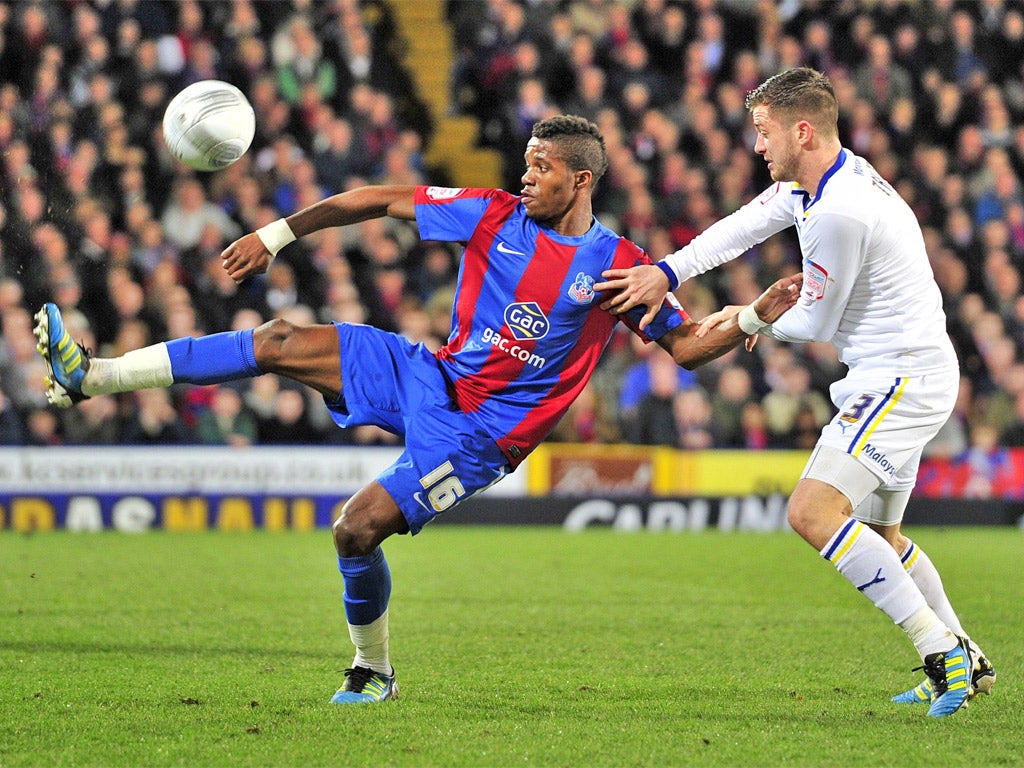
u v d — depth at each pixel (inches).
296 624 924.6
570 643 866.1
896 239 639.8
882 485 657.0
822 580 1206.9
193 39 1971.0
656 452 1760.6
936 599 706.8
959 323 1941.4
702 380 1813.5
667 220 2018.9
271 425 1692.9
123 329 1672.0
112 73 1920.5
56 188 1786.4
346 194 678.5
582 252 652.7
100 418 1651.1
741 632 915.4
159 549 1401.3
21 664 765.3
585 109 2080.5
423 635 895.1
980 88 2217.0
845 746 575.2
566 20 2151.8
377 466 1678.2
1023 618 985.5
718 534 1686.8
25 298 1686.8
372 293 1843.0
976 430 1870.1
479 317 660.7
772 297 659.4
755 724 620.4
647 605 1042.7
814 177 641.6
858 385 657.6
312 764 538.3
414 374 664.4
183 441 1668.3
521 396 660.7
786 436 1813.5
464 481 654.5
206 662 780.6
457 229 662.5
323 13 2095.2
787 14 2281.0
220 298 1752.0
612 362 1804.9
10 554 1328.7
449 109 2346.2
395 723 612.7
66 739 577.9
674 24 2215.8
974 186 2124.8
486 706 658.2
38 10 1862.7
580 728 606.9
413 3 2524.6
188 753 554.3
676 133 2101.4
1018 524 1833.2
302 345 662.5
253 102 1953.7
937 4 2262.6
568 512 1750.7
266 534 1592.0
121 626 904.9
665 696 691.4
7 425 1625.2
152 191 1893.5
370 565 648.4
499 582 1175.6
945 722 627.8
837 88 2177.7
